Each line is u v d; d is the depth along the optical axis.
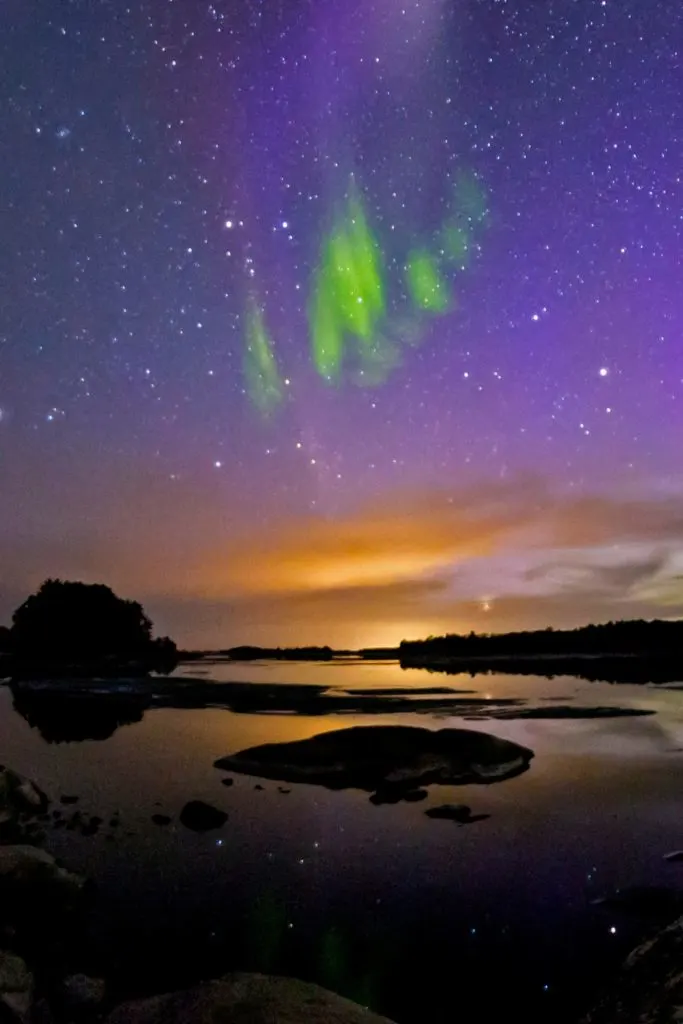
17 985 2.48
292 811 4.49
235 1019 2.35
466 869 3.66
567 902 3.32
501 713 7.28
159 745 6.12
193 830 4.19
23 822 4.25
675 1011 2.26
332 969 2.79
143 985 2.70
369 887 3.47
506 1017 2.48
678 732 6.48
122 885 3.47
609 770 5.31
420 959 2.84
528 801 4.63
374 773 5.05
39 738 6.43
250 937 3.00
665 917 3.16
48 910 3.11
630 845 3.94
